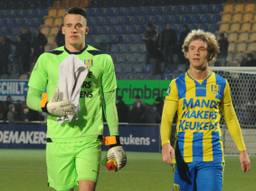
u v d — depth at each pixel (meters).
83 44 14.95
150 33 65.62
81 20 14.80
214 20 72.38
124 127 53.19
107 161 14.65
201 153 14.41
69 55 14.82
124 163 14.72
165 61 65.38
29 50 67.00
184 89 14.59
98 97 14.80
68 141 14.62
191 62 14.55
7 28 77.56
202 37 14.46
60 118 14.47
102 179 31.86
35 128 54.91
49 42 75.25
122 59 71.19
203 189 14.34
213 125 14.48
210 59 14.62
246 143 45.53
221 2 73.38
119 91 55.84
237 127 14.88
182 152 14.55
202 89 14.54
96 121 14.75
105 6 76.12
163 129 14.70
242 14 72.06
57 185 14.91
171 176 33.47
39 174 34.00
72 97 14.39
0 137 55.91
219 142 14.55
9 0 79.44
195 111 14.49
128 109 54.88
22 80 56.59
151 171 36.06
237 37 70.56
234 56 68.56
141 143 52.69
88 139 14.62
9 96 56.81
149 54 65.62
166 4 74.25
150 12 74.19
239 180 31.81
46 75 14.91
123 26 74.12
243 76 44.97
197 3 73.69
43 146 54.69
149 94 55.06
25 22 77.56
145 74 67.94
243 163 14.86
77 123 14.61
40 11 78.00
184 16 73.19
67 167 14.77
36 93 14.92
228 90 14.73
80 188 14.46
